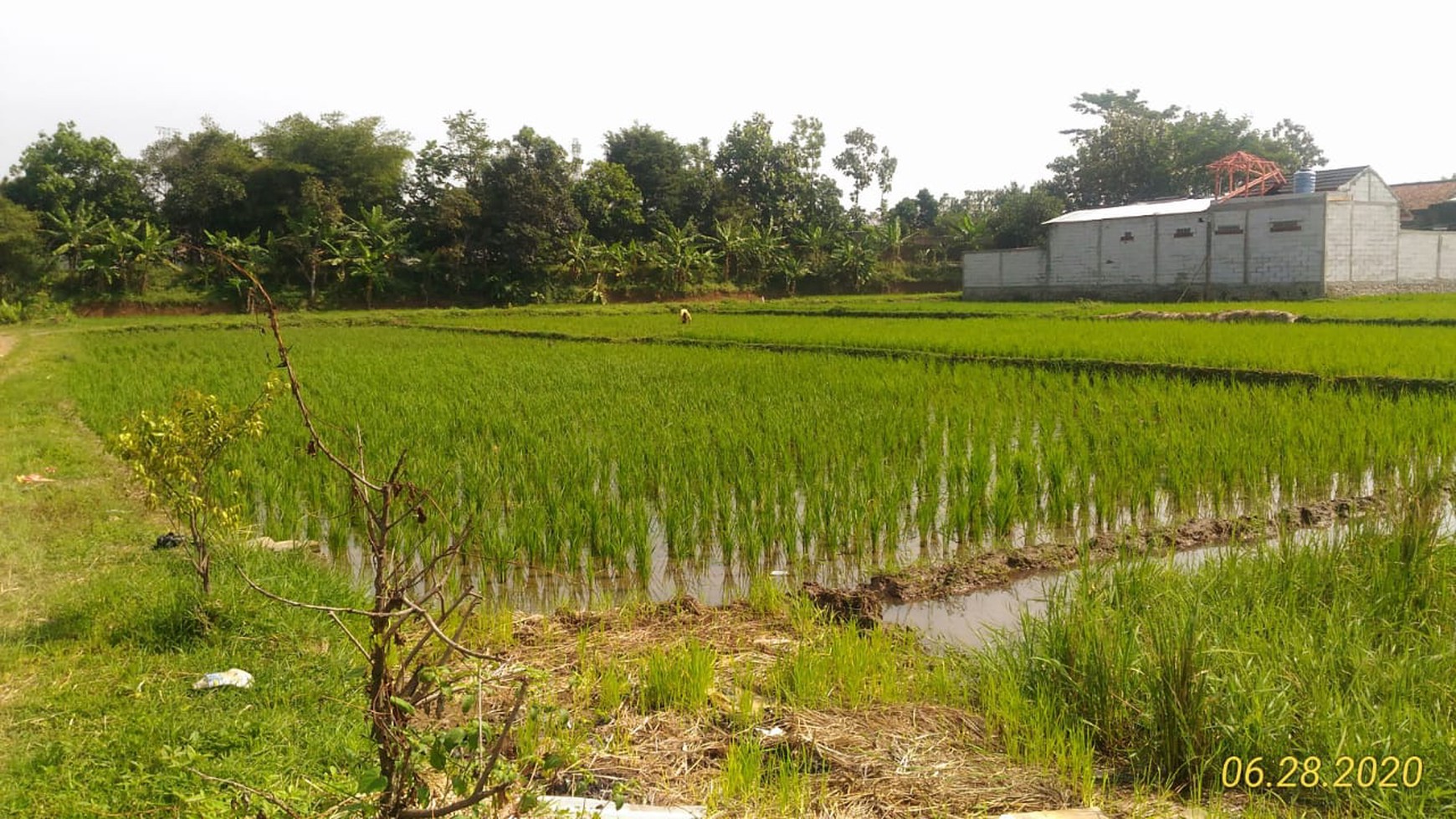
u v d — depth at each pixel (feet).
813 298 210.59
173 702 19.30
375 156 194.39
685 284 216.95
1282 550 25.34
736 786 15.69
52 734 17.92
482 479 37.37
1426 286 162.71
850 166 265.13
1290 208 146.82
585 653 22.63
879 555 32.91
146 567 27.84
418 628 23.41
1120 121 236.02
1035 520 35.47
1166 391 54.60
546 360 83.92
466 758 14.97
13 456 43.98
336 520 33.91
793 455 42.80
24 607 24.66
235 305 178.60
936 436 43.83
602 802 15.43
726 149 249.75
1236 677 17.25
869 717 18.60
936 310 144.36
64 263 178.50
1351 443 40.52
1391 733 15.84
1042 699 18.10
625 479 37.93
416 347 101.86
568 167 210.38
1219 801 15.28
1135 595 23.39
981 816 14.99
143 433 23.89
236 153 188.03
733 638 23.99
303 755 17.10
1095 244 172.65
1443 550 24.39
